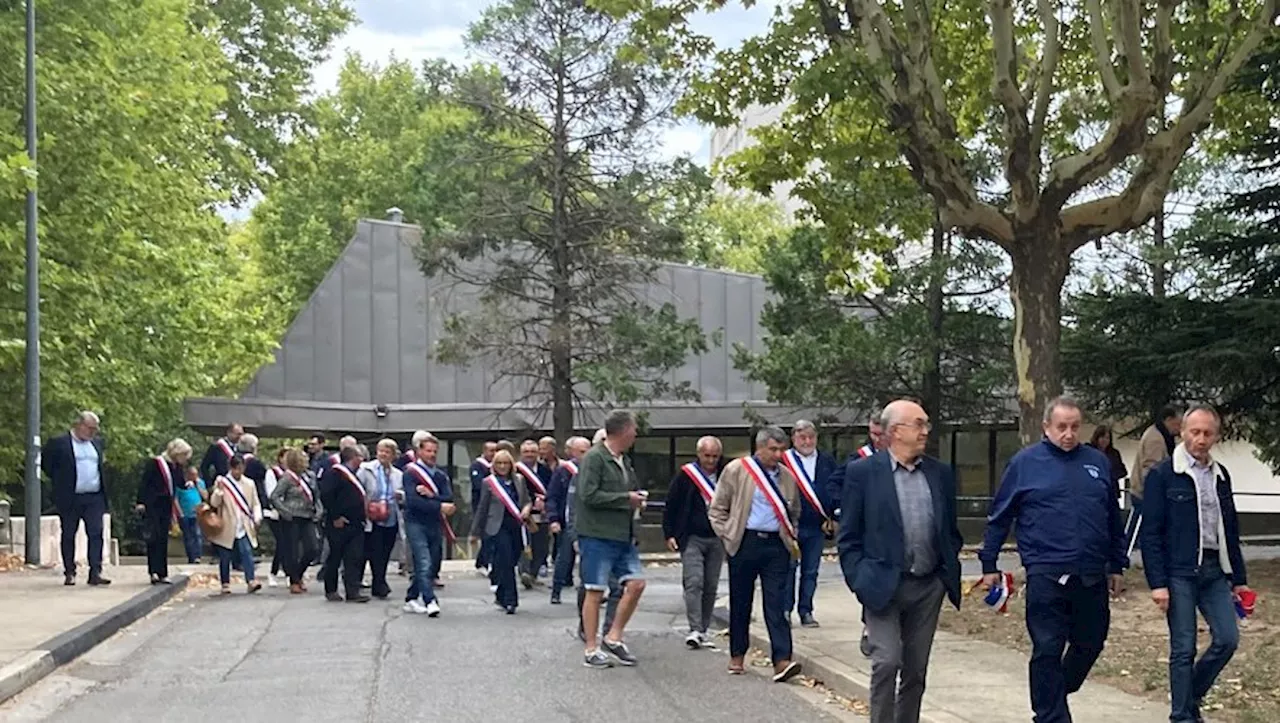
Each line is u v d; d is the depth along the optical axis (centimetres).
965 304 2747
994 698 981
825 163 1694
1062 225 1516
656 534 3288
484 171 2762
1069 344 1866
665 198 2817
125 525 3956
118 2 2527
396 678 1123
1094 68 1775
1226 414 1883
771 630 1121
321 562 2202
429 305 3403
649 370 2997
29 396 2158
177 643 1361
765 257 2869
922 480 809
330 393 3406
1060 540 795
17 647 1188
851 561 805
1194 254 1959
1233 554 854
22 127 2286
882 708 800
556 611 1678
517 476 1742
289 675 1144
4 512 2272
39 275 2333
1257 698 958
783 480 1162
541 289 2889
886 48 1466
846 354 2650
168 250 2778
